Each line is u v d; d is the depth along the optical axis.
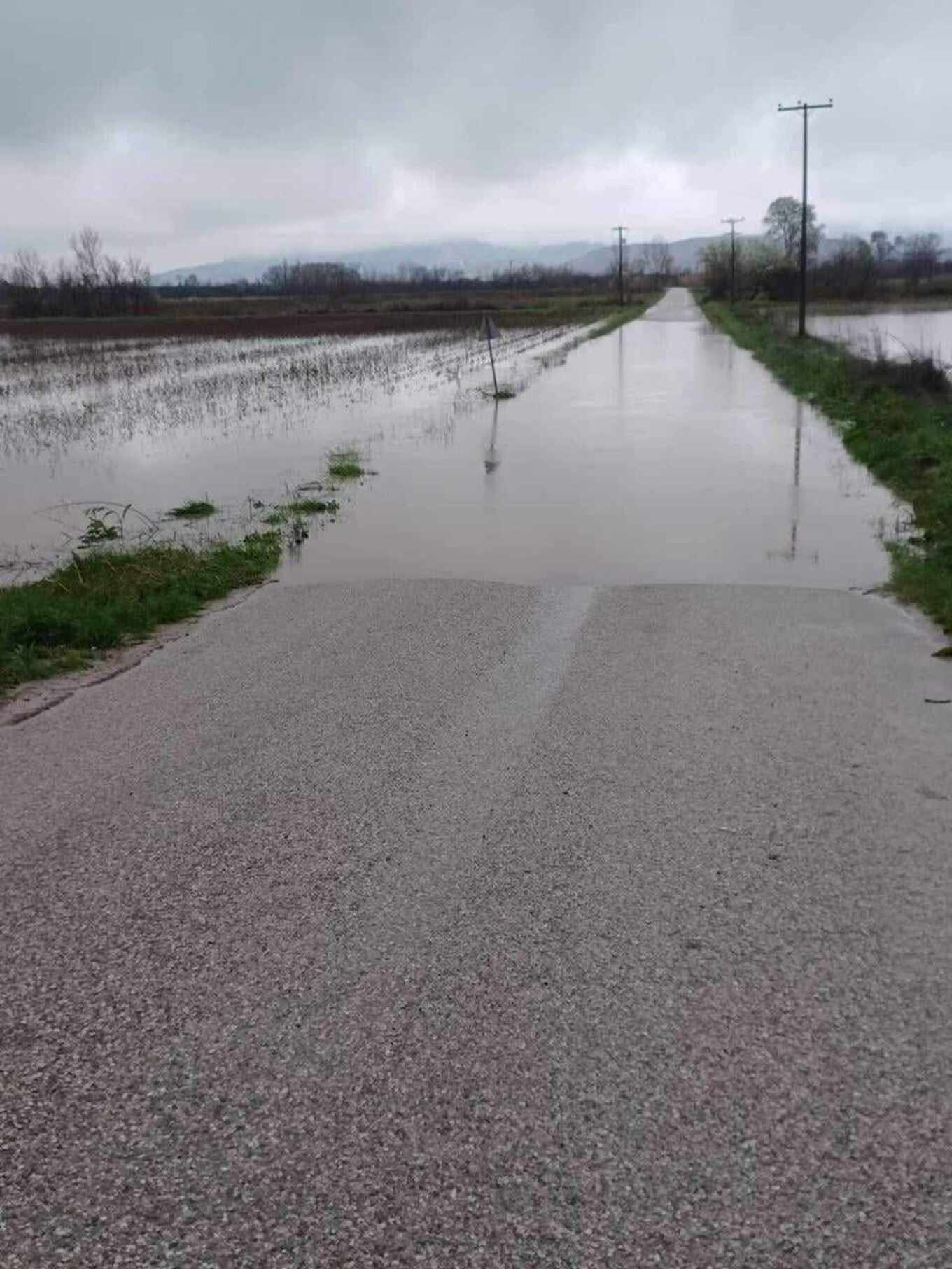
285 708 5.92
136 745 5.43
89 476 15.98
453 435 18.72
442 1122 2.80
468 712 5.78
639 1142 2.72
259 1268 2.38
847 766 4.96
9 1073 3.03
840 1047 3.06
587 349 40.19
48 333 61.94
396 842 4.32
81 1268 2.38
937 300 78.19
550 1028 3.16
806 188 36.38
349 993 3.35
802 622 7.44
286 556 10.29
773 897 3.86
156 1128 2.81
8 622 7.41
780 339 37.53
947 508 10.67
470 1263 2.38
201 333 58.81
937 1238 2.42
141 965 3.53
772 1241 2.42
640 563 9.58
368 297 109.62
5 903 3.93
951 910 3.75
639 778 4.87
